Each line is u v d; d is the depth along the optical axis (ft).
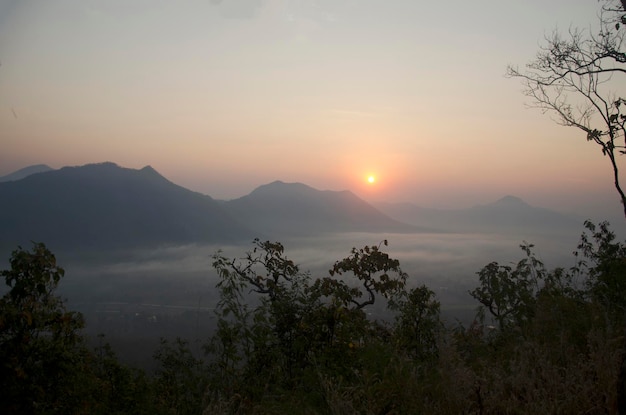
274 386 20.33
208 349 23.07
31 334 15.33
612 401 12.42
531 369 15.10
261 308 23.49
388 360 18.10
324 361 19.53
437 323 24.50
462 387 14.05
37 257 15.60
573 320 20.01
